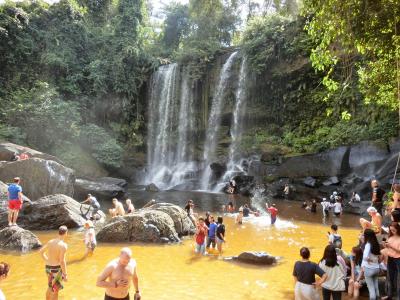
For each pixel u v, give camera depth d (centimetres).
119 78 3703
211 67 3719
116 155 3256
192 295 841
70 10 3722
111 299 543
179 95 3753
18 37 3309
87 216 1672
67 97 3500
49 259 705
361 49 1001
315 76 3003
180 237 1446
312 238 1452
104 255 1154
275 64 3219
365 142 2350
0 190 1572
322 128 2842
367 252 752
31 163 1983
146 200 2461
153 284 909
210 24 4016
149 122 3891
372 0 880
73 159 2944
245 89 3412
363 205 2014
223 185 3033
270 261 1091
